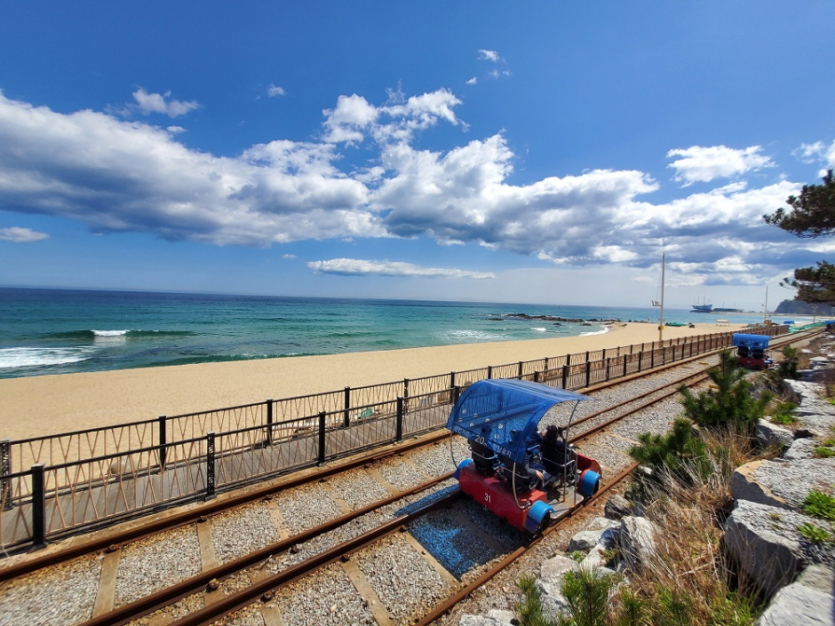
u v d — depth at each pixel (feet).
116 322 192.13
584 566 15.52
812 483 15.01
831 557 10.53
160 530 20.33
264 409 49.65
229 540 19.89
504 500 20.25
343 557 18.63
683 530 15.05
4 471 21.68
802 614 8.50
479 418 22.04
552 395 20.39
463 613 15.97
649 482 20.29
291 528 21.13
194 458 27.96
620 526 17.22
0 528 17.99
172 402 54.80
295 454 29.01
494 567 18.28
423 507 22.58
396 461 29.81
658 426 40.06
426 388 57.82
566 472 23.12
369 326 224.94
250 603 15.93
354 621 15.39
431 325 256.11
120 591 16.40
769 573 11.02
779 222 39.63
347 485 25.95
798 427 23.00
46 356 105.19
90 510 21.15
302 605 16.02
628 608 9.75
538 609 9.84
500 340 174.50
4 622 14.65
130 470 26.32
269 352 120.37
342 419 39.86
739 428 23.73
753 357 65.31
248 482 25.38
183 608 15.65
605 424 39.45
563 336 208.74
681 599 9.91
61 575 17.04
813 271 42.06
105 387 63.57
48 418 47.60
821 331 148.05
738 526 12.48
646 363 74.33
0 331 150.00
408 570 18.28
